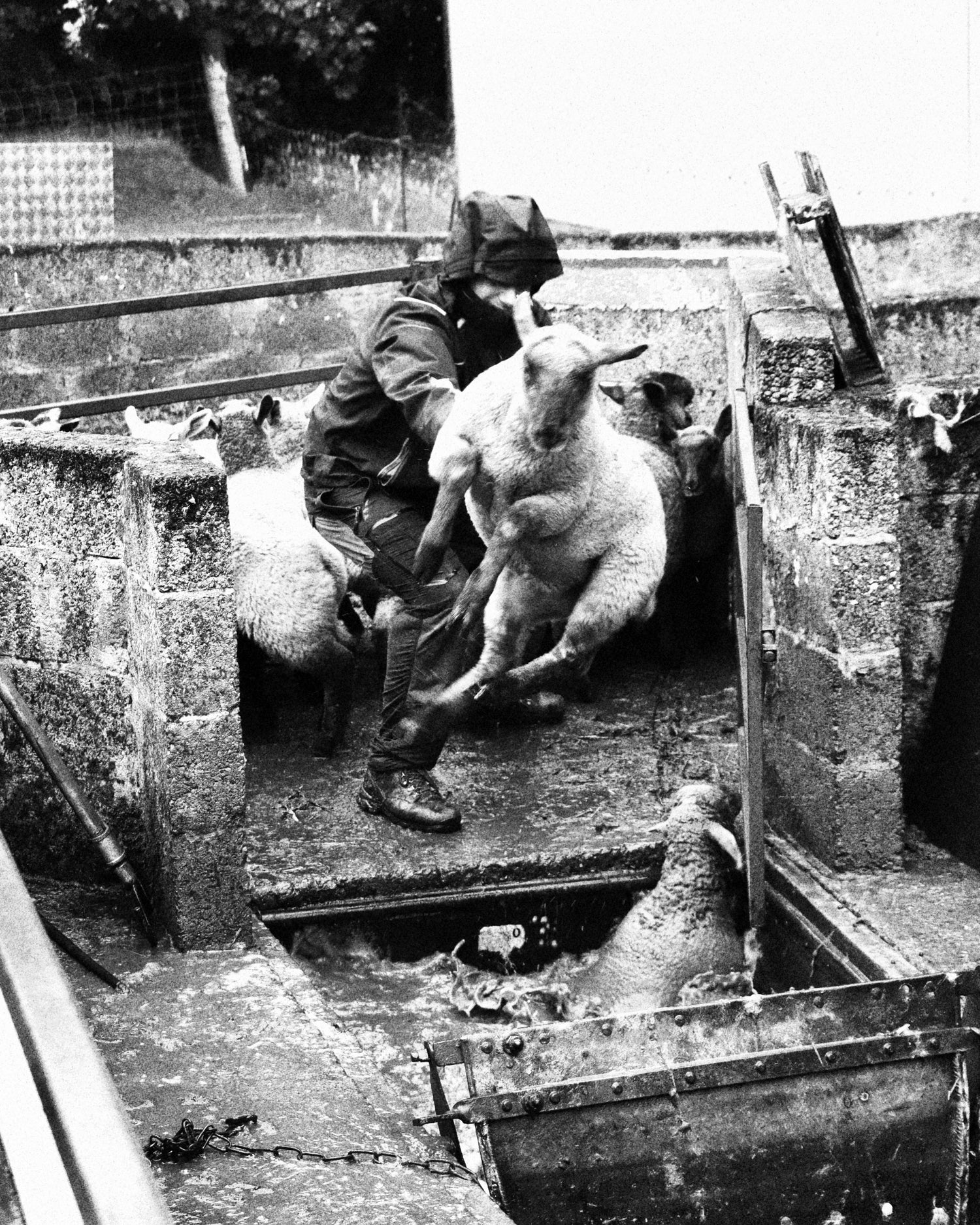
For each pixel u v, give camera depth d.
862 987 4.30
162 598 4.69
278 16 21.52
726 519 7.14
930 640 5.66
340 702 6.39
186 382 12.90
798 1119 4.16
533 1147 3.96
